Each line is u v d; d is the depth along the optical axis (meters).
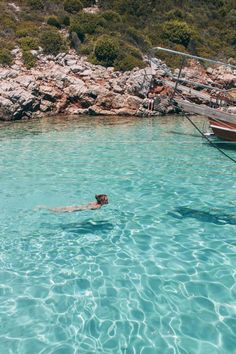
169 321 6.60
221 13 49.31
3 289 7.46
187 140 20.77
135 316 6.72
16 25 38.00
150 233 9.93
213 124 20.03
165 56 37.31
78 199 12.18
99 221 10.64
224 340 6.16
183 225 10.40
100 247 9.18
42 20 39.94
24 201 11.99
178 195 12.63
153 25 43.38
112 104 29.14
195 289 7.48
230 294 7.32
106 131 22.88
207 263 8.43
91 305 7.00
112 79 31.09
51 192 12.76
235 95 32.41
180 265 8.36
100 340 6.16
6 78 28.91
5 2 42.25
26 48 33.47
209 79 35.00
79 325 6.50
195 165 16.11
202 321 6.59
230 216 11.00
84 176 14.44
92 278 7.86
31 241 9.48
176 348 5.99
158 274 8.00
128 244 9.33
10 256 8.75
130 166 15.80
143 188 13.27
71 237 9.70
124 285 7.62
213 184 13.73
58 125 24.77
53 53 34.12
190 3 49.84
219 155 17.80
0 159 16.64
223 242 9.43
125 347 6.02
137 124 25.41
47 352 5.91
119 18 42.09
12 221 10.60
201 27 46.44
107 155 17.47
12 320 6.59
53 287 7.55
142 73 31.05
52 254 8.84
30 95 27.23
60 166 15.66
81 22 39.28
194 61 38.16
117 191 12.95
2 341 6.13
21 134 21.86
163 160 16.80
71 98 29.25
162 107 29.17
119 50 34.25
